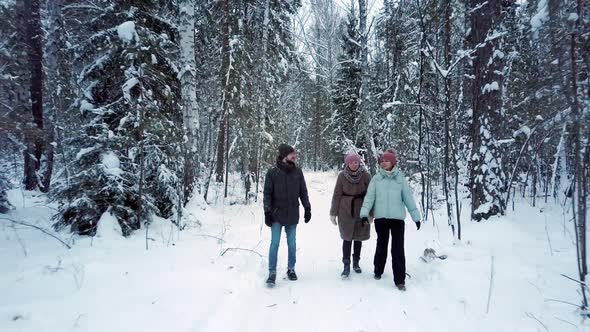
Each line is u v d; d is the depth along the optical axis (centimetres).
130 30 593
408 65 1161
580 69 373
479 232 630
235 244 666
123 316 335
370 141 1168
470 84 810
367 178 520
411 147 1212
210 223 858
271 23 1581
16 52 1065
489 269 461
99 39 648
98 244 541
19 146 856
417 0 661
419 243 656
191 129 886
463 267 479
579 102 361
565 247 538
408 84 1154
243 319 354
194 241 649
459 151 1020
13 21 1023
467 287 424
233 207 1266
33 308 330
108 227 579
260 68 1516
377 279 492
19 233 616
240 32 1365
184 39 859
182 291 409
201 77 1291
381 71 1486
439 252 557
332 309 386
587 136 377
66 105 1025
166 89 697
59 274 418
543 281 418
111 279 423
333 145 2548
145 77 632
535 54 500
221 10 1302
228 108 1308
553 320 339
